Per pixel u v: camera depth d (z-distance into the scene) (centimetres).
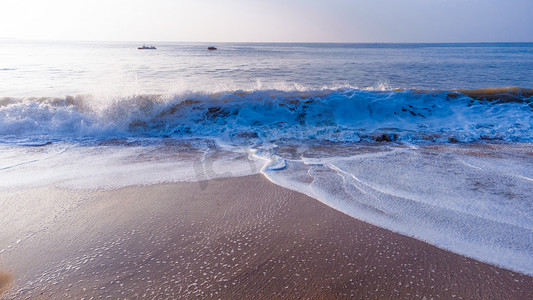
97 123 659
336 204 310
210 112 723
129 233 260
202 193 338
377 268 215
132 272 212
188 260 224
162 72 2266
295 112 731
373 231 261
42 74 1923
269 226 270
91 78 1706
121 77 1714
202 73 2216
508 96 793
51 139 585
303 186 354
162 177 384
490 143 545
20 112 668
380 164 432
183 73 2195
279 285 198
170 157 471
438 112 730
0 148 519
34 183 364
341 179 376
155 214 292
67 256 231
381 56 5366
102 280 205
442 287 196
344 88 855
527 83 1661
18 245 245
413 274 208
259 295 190
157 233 260
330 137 597
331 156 475
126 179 377
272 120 704
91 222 278
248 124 680
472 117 700
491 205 305
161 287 197
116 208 304
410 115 722
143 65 2997
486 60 4003
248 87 1401
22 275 211
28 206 308
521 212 290
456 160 450
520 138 569
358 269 214
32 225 274
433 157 465
